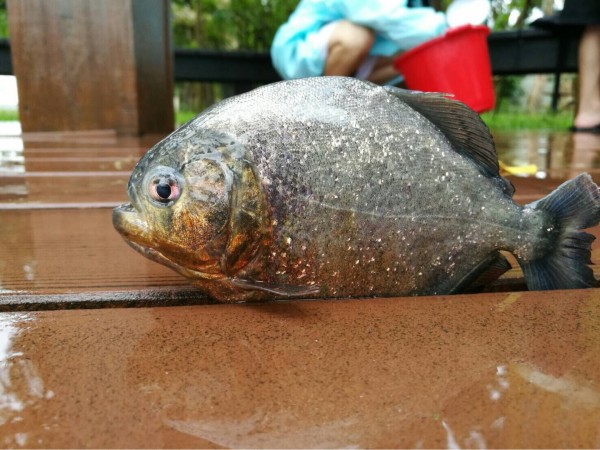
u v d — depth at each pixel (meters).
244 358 0.20
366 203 0.25
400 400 0.17
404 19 0.92
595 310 0.24
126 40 1.18
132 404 0.17
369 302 0.26
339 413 0.17
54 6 1.16
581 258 0.27
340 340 0.22
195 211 0.24
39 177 0.69
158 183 0.23
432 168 0.26
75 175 0.70
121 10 1.17
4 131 1.37
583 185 0.27
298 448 0.15
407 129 0.26
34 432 0.16
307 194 0.25
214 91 3.35
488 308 0.25
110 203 0.54
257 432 0.16
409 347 0.21
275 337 0.22
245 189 0.24
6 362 0.20
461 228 0.27
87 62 1.19
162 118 1.38
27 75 1.18
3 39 1.71
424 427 0.16
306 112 0.25
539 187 0.60
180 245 0.24
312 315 0.24
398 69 0.79
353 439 0.15
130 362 0.20
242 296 0.26
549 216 0.27
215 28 2.78
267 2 2.62
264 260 0.25
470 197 0.27
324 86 0.26
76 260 0.35
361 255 0.26
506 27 2.66
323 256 0.25
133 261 0.35
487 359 0.20
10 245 0.39
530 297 0.26
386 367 0.19
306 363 0.20
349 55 1.01
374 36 1.02
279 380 0.18
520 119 2.40
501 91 3.34
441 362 0.20
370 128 0.25
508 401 0.17
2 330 0.23
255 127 0.24
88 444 0.15
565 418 0.16
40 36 1.17
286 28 1.10
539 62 1.92
